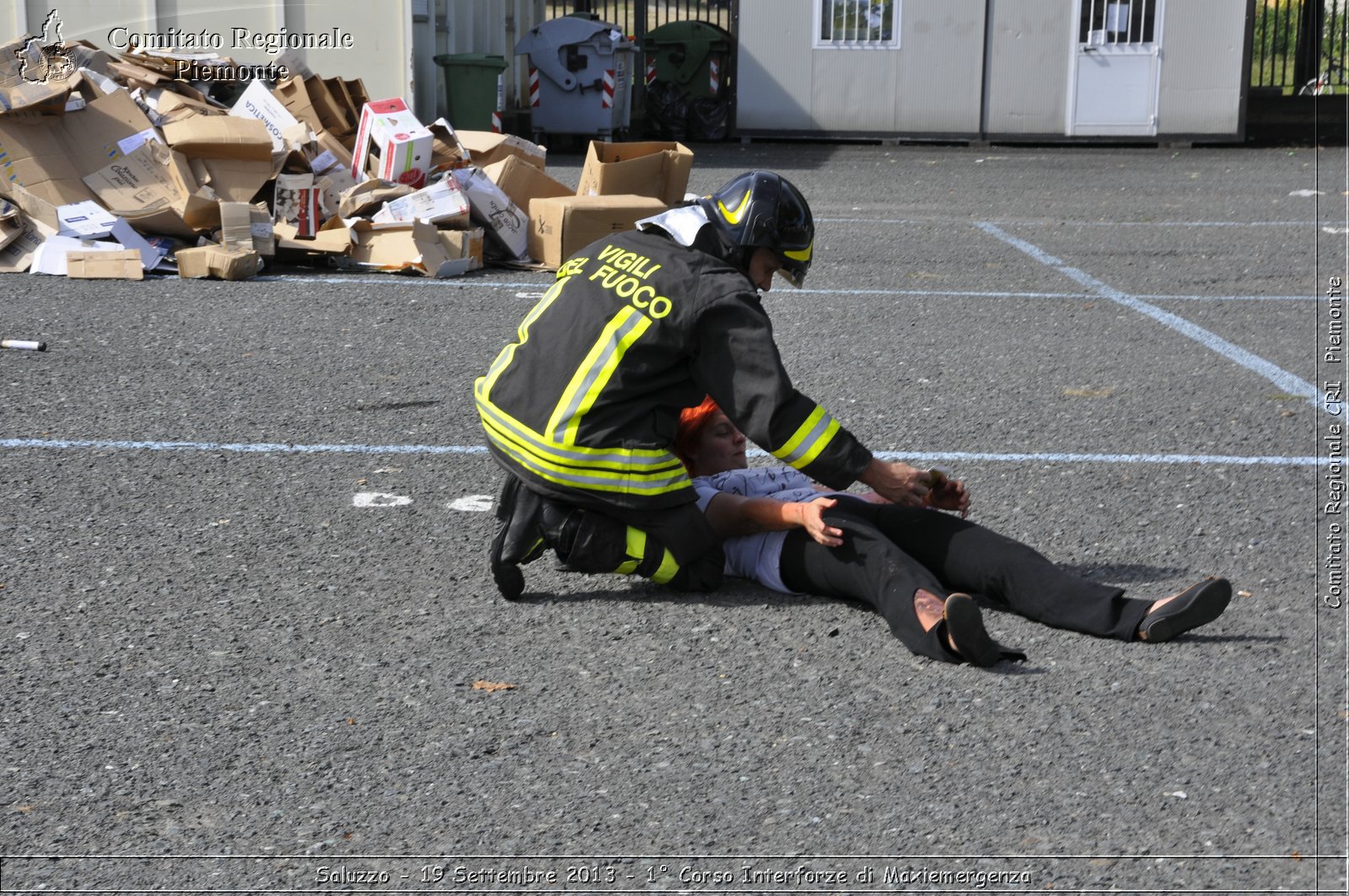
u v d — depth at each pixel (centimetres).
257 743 311
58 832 276
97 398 604
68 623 374
